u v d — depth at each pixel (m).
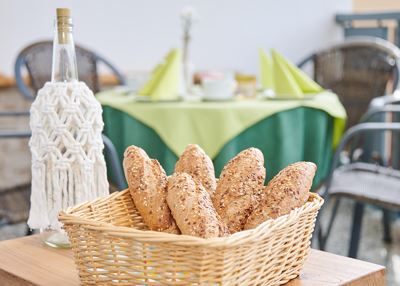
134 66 4.30
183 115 2.39
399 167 3.80
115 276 1.00
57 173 1.25
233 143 2.37
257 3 4.72
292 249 1.07
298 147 2.48
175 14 4.41
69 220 1.02
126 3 4.21
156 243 0.94
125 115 2.50
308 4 4.91
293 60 4.91
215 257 0.93
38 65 3.05
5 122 3.84
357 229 2.77
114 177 2.34
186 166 1.21
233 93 2.80
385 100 2.91
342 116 2.63
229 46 4.65
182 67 3.00
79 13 4.06
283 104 2.46
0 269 1.17
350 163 3.10
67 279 1.11
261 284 1.02
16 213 2.34
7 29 3.83
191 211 1.02
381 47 3.31
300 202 1.09
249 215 1.11
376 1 6.02
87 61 3.25
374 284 1.15
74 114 1.25
